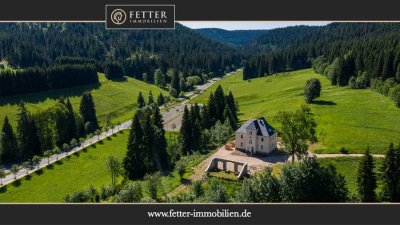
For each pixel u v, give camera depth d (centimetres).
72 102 17212
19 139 11069
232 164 8006
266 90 19000
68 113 12494
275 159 8294
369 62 15050
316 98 13438
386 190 5359
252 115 13362
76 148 11356
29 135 11038
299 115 7288
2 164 10531
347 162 7669
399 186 5256
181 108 16988
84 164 10000
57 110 12156
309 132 7431
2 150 10619
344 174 7262
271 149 8762
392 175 5344
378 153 8106
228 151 9038
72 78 19088
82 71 19838
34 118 11806
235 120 12725
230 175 7306
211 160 7675
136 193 5978
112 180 8388
